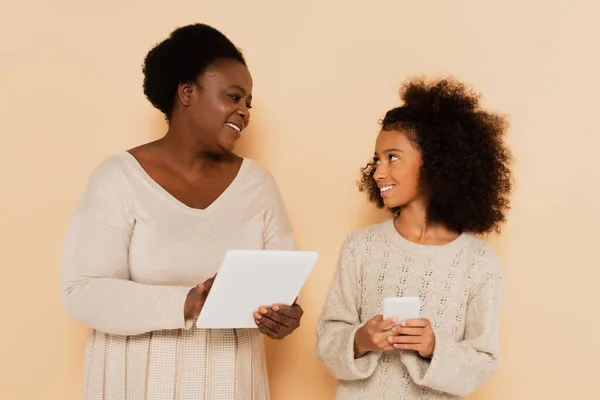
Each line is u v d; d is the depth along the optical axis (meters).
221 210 1.39
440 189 1.39
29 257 1.80
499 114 1.78
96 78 1.81
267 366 1.82
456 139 1.40
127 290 1.25
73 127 1.81
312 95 1.81
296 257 1.11
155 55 1.42
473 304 1.36
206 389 1.32
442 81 1.51
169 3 1.81
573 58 1.78
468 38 1.80
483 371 1.30
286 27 1.81
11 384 1.80
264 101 1.82
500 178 1.48
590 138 1.77
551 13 1.78
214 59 1.38
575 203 1.77
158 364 1.30
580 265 1.77
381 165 1.42
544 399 1.77
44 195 1.80
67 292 1.28
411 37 1.80
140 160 1.39
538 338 1.78
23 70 1.81
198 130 1.38
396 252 1.40
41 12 1.81
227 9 1.82
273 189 1.51
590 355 1.76
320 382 1.81
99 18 1.81
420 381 1.28
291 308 1.25
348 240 1.47
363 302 1.42
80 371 1.80
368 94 1.80
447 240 1.42
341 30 1.81
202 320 1.17
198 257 1.35
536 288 1.78
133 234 1.34
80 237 1.30
